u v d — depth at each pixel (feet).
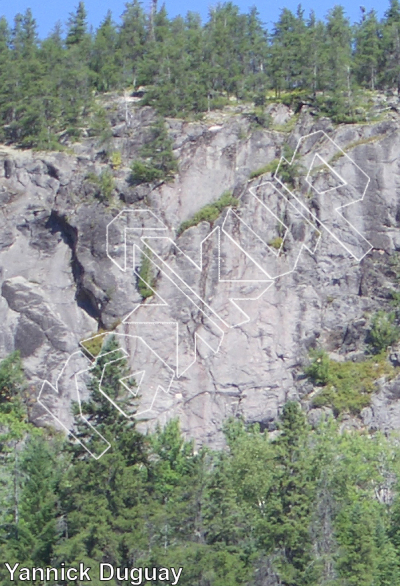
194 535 382.83
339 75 563.07
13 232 533.55
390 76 577.02
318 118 545.03
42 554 385.50
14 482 412.16
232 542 381.81
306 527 382.63
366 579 371.35
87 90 582.35
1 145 562.25
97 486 396.57
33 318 517.55
